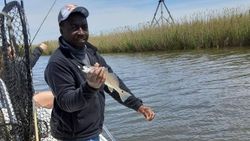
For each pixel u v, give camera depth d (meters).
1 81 4.58
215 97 9.54
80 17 3.42
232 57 17.22
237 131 6.95
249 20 21.94
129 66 19.39
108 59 25.47
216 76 12.58
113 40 30.78
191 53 21.64
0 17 4.10
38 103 5.39
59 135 3.51
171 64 17.59
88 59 3.56
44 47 5.69
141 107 4.00
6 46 4.23
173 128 7.45
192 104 9.12
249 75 11.95
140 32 28.27
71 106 3.18
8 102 4.43
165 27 26.41
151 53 25.59
